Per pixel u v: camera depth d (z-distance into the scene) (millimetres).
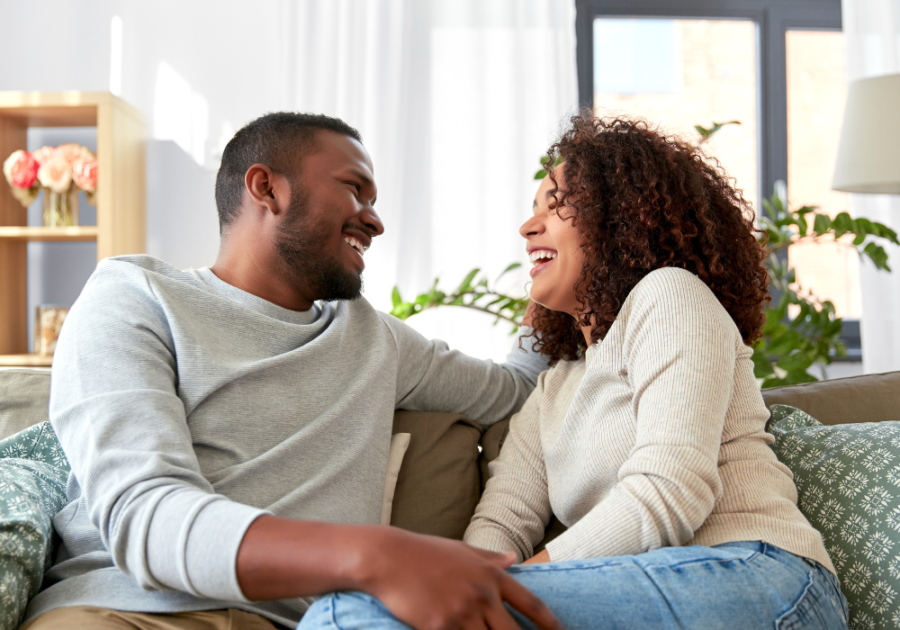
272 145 1142
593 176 1071
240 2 2908
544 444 1112
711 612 710
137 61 2895
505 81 2896
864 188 2463
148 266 1110
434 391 1290
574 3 3037
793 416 1238
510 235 2883
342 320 1173
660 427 840
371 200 1228
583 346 1232
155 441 822
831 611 784
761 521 847
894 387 1324
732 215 1107
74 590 857
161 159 2898
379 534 679
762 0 3244
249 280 1147
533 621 669
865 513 1017
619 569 743
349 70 2803
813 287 3264
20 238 2701
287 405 1034
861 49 2943
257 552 680
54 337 2582
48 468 1104
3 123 2668
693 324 896
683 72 3314
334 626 651
